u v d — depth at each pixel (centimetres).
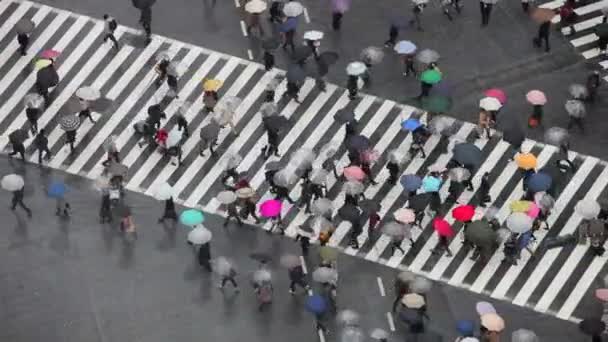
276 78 12194
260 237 11175
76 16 12631
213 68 12262
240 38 12462
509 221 10862
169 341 10575
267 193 11450
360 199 11362
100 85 12150
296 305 10762
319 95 12081
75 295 10831
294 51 12025
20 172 11569
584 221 11269
